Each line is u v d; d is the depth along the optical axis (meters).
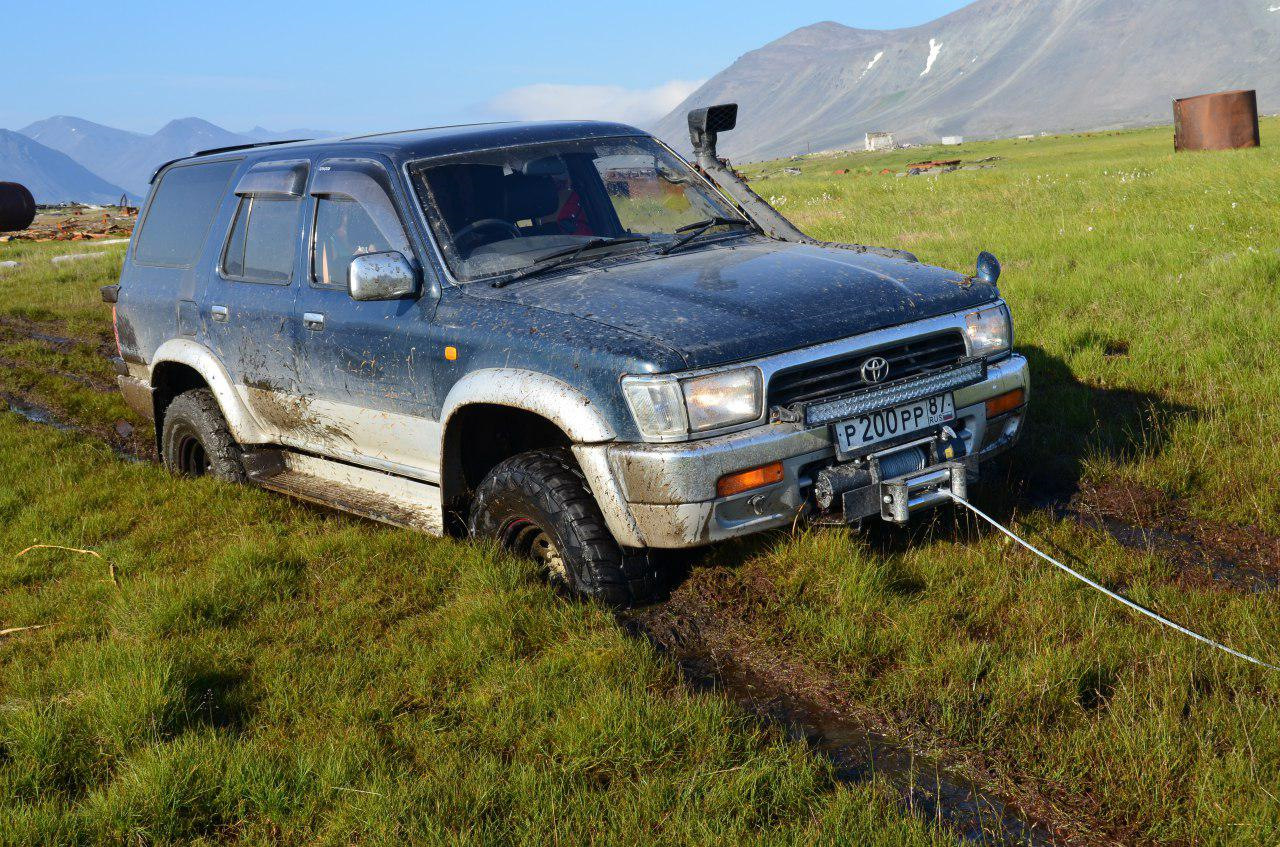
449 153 4.85
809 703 3.40
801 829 2.69
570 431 3.82
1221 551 4.34
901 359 4.05
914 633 3.61
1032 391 6.65
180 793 2.97
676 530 3.71
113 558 5.09
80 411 9.11
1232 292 8.25
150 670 3.58
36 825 2.86
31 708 3.49
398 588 4.44
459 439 4.49
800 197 23.00
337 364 4.93
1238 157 21.95
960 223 15.09
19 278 20.67
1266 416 5.60
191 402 6.22
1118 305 8.41
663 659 3.62
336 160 5.11
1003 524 4.63
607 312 3.99
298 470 5.83
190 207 6.24
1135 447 5.46
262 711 3.50
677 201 5.23
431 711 3.43
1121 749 2.89
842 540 4.17
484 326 4.19
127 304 6.61
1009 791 2.84
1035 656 3.35
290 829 2.86
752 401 3.72
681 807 2.77
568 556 4.09
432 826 2.74
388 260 4.32
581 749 3.08
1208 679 3.20
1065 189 17.89
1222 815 2.55
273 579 4.59
